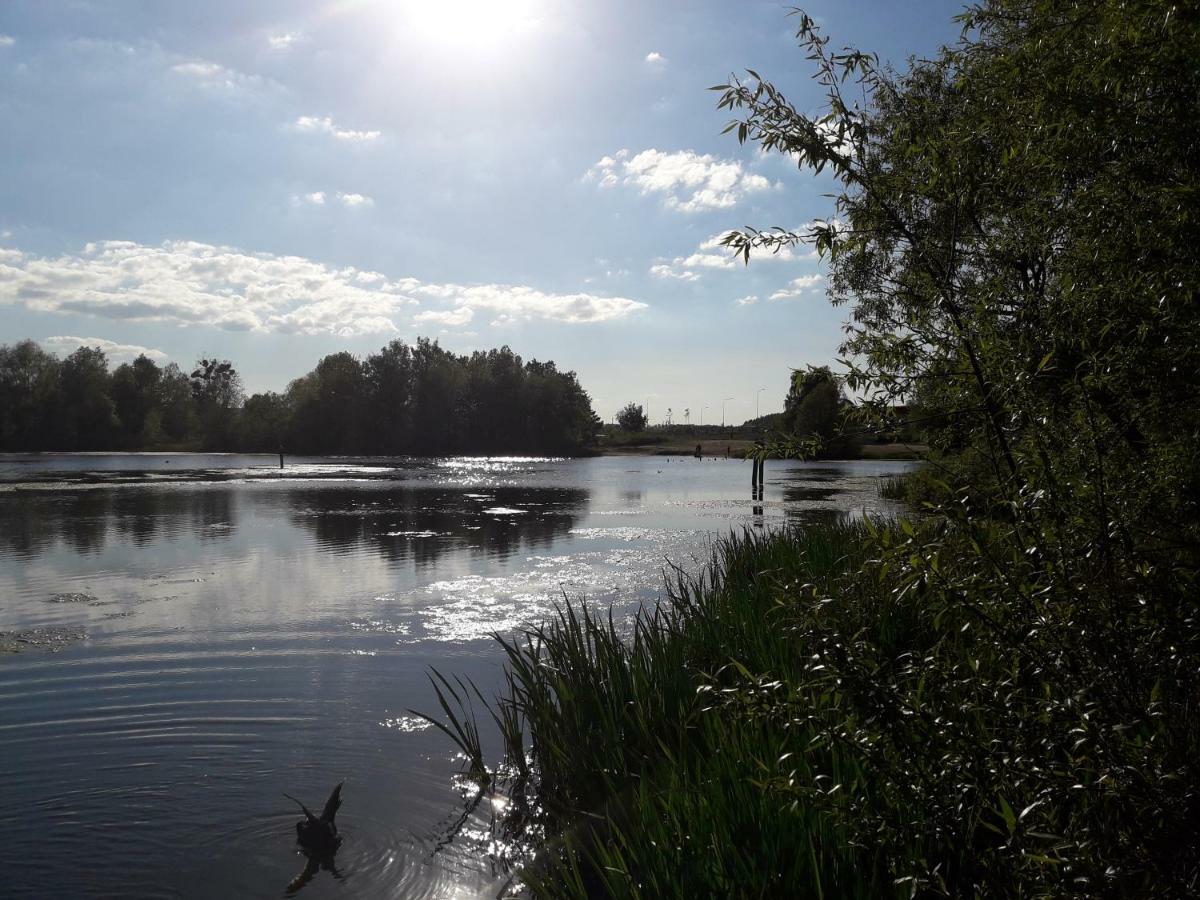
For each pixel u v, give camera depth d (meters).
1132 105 3.74
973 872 3.58
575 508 30.05
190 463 70.44
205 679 9.10
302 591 14.16
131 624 11.70
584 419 104.81
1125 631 2.91
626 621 11.67
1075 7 4.01
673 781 4.84
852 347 3.73
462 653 10.20
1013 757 3.06
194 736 7.45
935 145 3.67
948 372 3.43
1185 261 3.51
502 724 6.95
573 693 6.80
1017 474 3.14
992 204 3.97
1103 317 3.48
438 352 106.62
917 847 3.40
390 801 6.29
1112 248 3.74
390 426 101.25
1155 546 3.16
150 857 5.45
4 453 98.31
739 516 26.72
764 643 6.91
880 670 3.29
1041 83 3.98
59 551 18.89
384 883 5.20
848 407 3.70
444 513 28.16
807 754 4.56
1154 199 3.73
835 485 42.41
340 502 32.28
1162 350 3.33
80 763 6.87
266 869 5.34
